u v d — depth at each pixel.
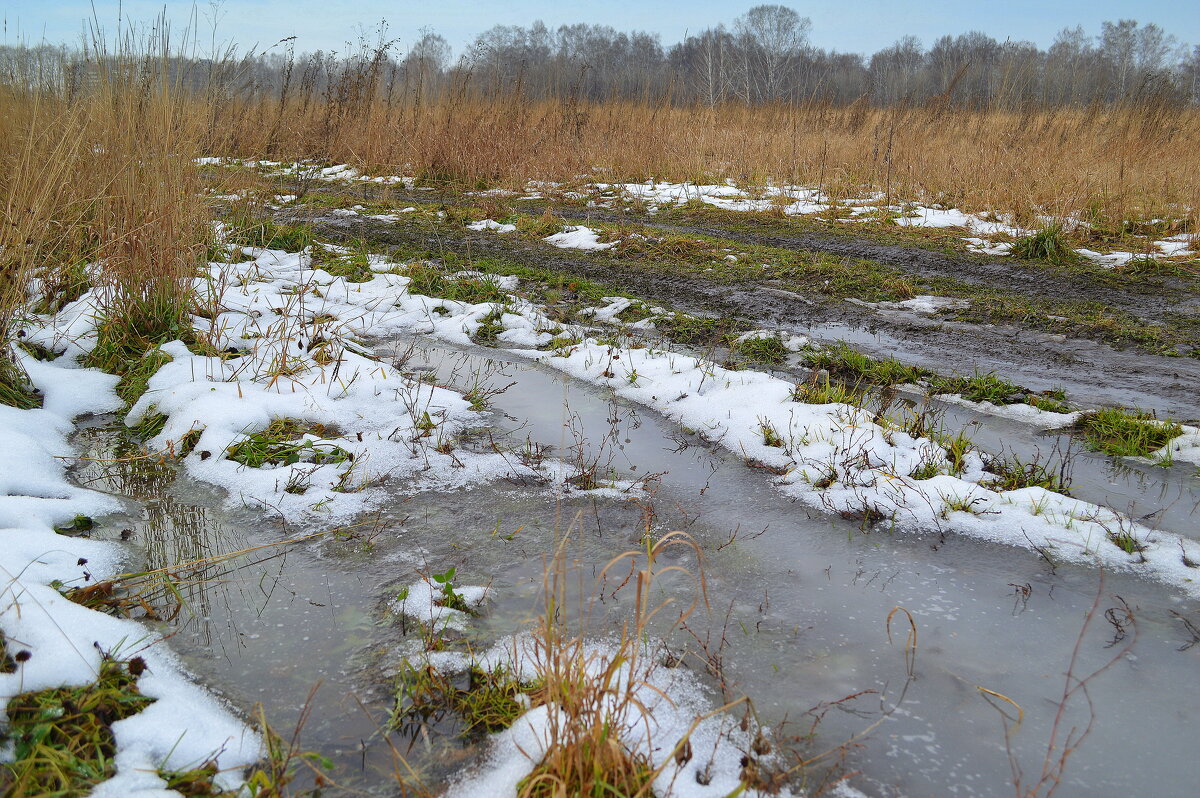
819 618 2.71
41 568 2.77
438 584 2.84
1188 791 2.03
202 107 5.42
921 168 11.64
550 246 8.66
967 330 5.90
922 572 2.99
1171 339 5.62
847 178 11.77
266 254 7.75
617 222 9.83
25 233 4.48
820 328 5.92
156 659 2.44
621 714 2.20
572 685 2.03
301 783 2.03
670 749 2.14
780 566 3.02
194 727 2.18
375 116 13.85
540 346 5.67
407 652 2.51
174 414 4.09
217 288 5.80
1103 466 3.81
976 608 2.77
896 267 7.69
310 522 3.28
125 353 4.78
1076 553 3.07
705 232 9.35
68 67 5.15
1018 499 3.43
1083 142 12.39
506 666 2.42
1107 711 2.30
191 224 5.34
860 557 3.09
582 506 3.46
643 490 3.61
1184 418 4.25
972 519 3.31
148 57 5.01
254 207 8.28
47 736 2.07
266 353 4.77
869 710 2.31
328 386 4.54
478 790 2.01
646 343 5.58
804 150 12.89
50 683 2.25
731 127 15.02
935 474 3.71
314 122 13.55
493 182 12.56
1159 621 2.69
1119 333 5.74
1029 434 4.18
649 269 7.64
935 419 4.34
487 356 5.46
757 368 5.14
